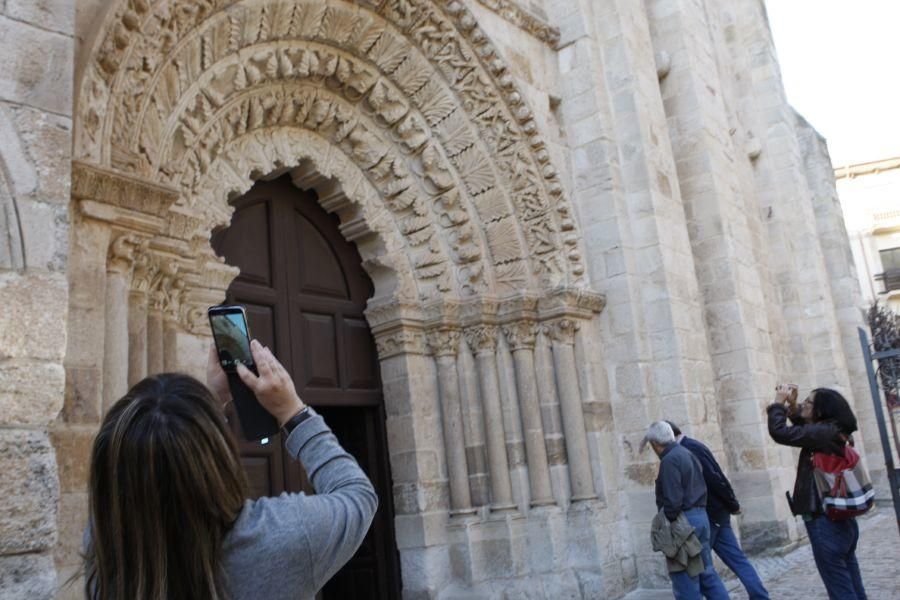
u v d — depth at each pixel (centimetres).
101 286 468
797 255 1591
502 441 875
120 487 146
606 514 876
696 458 623
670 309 949
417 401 862
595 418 904
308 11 757
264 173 779
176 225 574
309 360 824
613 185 980
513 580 820
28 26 368
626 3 1080
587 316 934
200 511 146
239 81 709
